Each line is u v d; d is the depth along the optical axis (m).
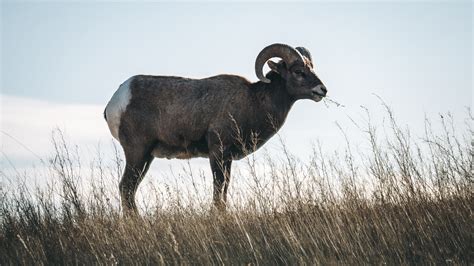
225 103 34.34
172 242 23.59
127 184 34.38
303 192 25.39
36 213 26.39
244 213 25.16
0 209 26.48
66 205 26.48
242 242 23.53
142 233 24.50
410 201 24.81
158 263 22.47
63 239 25.00
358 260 21.75
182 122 34.25
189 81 34.88
